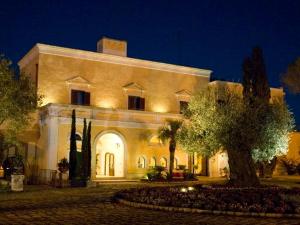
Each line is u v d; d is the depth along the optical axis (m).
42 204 16.94
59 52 35.50
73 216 13.51
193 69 41.84
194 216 13.52
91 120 32.78
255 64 32.34
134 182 31.62
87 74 36.56
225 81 41.09
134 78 38.84
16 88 24.81
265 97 31.67
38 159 32.91
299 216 13.29
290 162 46.03
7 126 25.52
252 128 21.33
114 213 14.20
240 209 14.03
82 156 29.12
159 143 35.94
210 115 21.83
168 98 40.28
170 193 17.92
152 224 11.90
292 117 24.17
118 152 35.53
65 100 35.28
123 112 34.34
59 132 31.34
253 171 22.06
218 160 39.84
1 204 16.95
